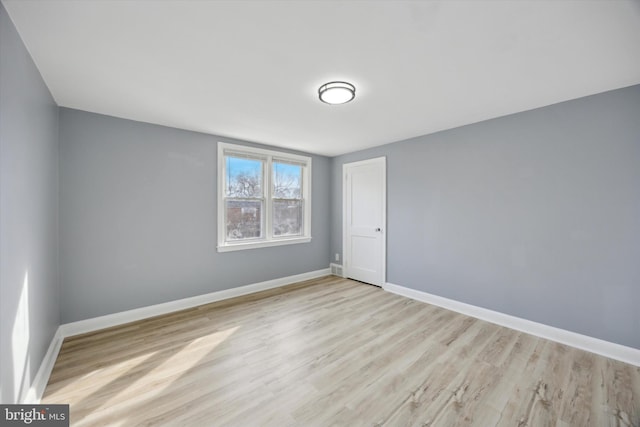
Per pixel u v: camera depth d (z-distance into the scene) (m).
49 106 2.20
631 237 2.18
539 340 2.52
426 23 1.46
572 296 2.46
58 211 2.51
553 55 1.76
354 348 2.35
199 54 1.75
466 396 1.75
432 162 3.48
